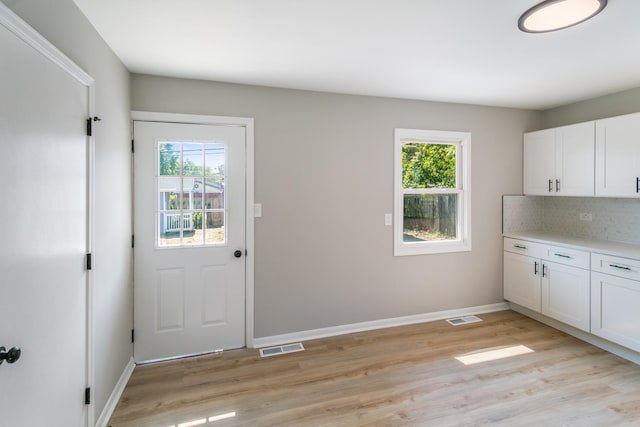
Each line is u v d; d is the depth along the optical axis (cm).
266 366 261
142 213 264
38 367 129
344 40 209
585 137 316
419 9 174
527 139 379
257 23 187
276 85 290
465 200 365
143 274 265
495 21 187
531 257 345
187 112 271
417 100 341
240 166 286
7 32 110
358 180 323
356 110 321
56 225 143
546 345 294
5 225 110
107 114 205
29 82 123
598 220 338
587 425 193
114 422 197
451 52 227
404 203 350
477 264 371
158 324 270
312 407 211
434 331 325
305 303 310
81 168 167
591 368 255
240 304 290
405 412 205
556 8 170
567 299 308
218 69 253
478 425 193
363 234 327
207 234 281
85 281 171
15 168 115
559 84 295
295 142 301
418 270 348
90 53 182
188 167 274
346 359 271
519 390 228
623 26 192
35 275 127
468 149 362
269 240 296
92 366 177
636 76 275
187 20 183
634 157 277
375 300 333
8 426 112
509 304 385
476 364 262
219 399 219
